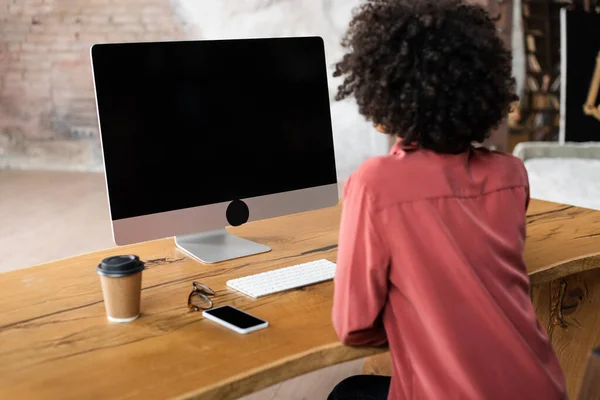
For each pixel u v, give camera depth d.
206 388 0.94
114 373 0.98
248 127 1.54
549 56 4.39
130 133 1.39
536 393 1.00
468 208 1.04
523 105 4.43
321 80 1.64
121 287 1.15
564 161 3.23
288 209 1.61
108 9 5.52
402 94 1.03
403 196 1.01
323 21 4.78
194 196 1.48
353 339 1.07
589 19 3.36
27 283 1.36
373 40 1.05
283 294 1.30
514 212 1.09
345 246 1.04
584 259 1.46
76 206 4.58
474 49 1.03
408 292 1.01
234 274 1.41
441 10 1.04
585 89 3.38
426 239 1.00
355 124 4.86
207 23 5.22
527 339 1.04
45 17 5.59
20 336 1.11
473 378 0.98
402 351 1.05
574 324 1.79
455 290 0.99
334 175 1.68
